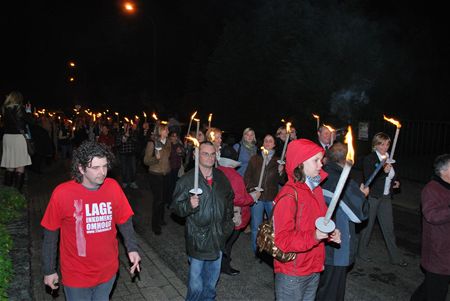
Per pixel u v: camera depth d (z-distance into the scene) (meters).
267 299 5.26
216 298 5.27
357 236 7.17
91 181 3.29
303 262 3.36
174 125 12.28
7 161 8.78
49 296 5.16
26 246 6.30
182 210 4.21
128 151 11.66
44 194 10.92
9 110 8.68
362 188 4.33
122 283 5.61
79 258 3.31
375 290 5.59
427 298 4.30
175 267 6.27
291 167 3.38
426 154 14.74
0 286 4.64
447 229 4.14
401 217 9.32
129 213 3.60
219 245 4.34
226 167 5.54
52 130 17.67
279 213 3.25
